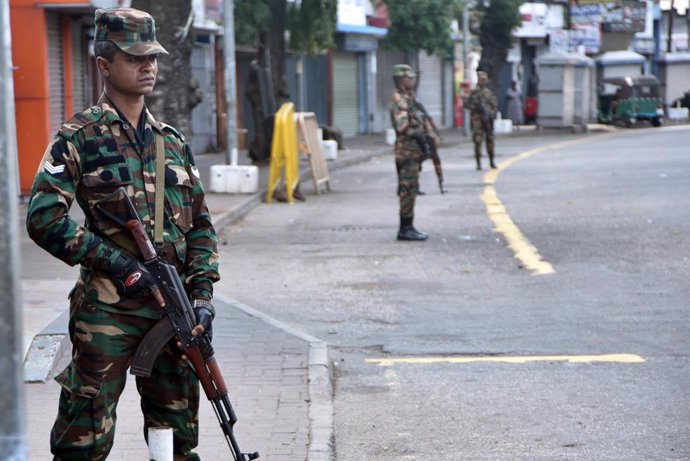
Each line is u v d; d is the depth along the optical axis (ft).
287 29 177.99
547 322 59.11
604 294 66.39
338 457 37.65
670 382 46.70
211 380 26.73
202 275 27.81
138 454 36.09
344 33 252.62
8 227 14.11
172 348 27.43
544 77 293.64
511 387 46.34
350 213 110.42
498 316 60.95
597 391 45.44
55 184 25.89
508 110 320.91
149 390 27.99
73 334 26.99
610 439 39.14
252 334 53.16
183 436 28.37
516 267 76.59
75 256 25.76
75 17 126.93
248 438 38.06
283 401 42.42
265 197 125.39
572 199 116.26
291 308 64.18
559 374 48.29
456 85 327.26
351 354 53.01
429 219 103.65
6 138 14.30
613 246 84.07
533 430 40.37
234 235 95.55
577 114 296.30
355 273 75.56
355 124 279.49
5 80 14.47
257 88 166.30
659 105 325.42
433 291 68.80
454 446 38.68
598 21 365.81
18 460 14.03
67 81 127.34
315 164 130.41
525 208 109.91
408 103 89.45
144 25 26.73
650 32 420.36
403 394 45.57
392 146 233.14
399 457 37.58
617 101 324.19
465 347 53.93
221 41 200.64
